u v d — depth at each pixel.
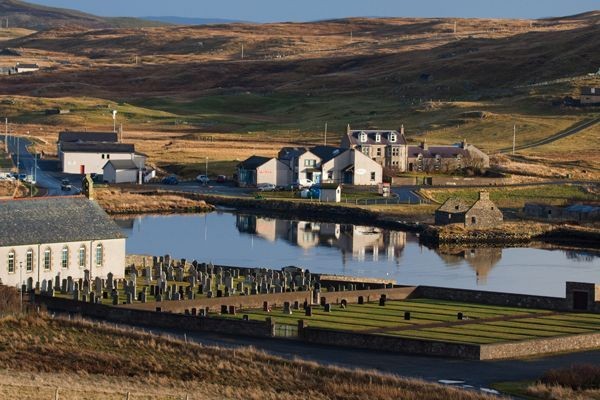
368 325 187.25
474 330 184.88
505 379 154.88
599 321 195.25
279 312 199.38
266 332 179.75
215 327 182.62
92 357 157.00
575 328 187.88
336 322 189.75
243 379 149.62
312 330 177.38
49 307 197.62
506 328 186.88
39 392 135.88
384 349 172.25
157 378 148.50
